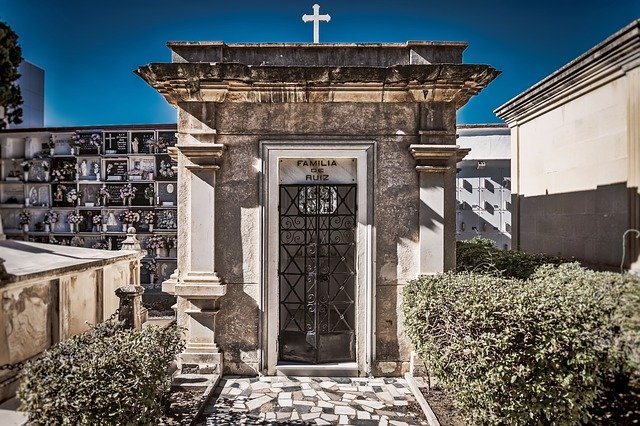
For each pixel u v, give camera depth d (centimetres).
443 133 539
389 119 548
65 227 1405
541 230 816
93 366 329
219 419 433
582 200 684
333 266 572
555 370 366
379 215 546
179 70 500
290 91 531
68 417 311
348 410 455
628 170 570
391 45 543
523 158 894
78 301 577
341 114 547
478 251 750
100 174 1384
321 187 569
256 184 546
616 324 385
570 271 540
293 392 497
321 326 564
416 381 516
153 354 371
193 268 534
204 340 539
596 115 648
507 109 920
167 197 1365
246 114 546
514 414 368
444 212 545
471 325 377
